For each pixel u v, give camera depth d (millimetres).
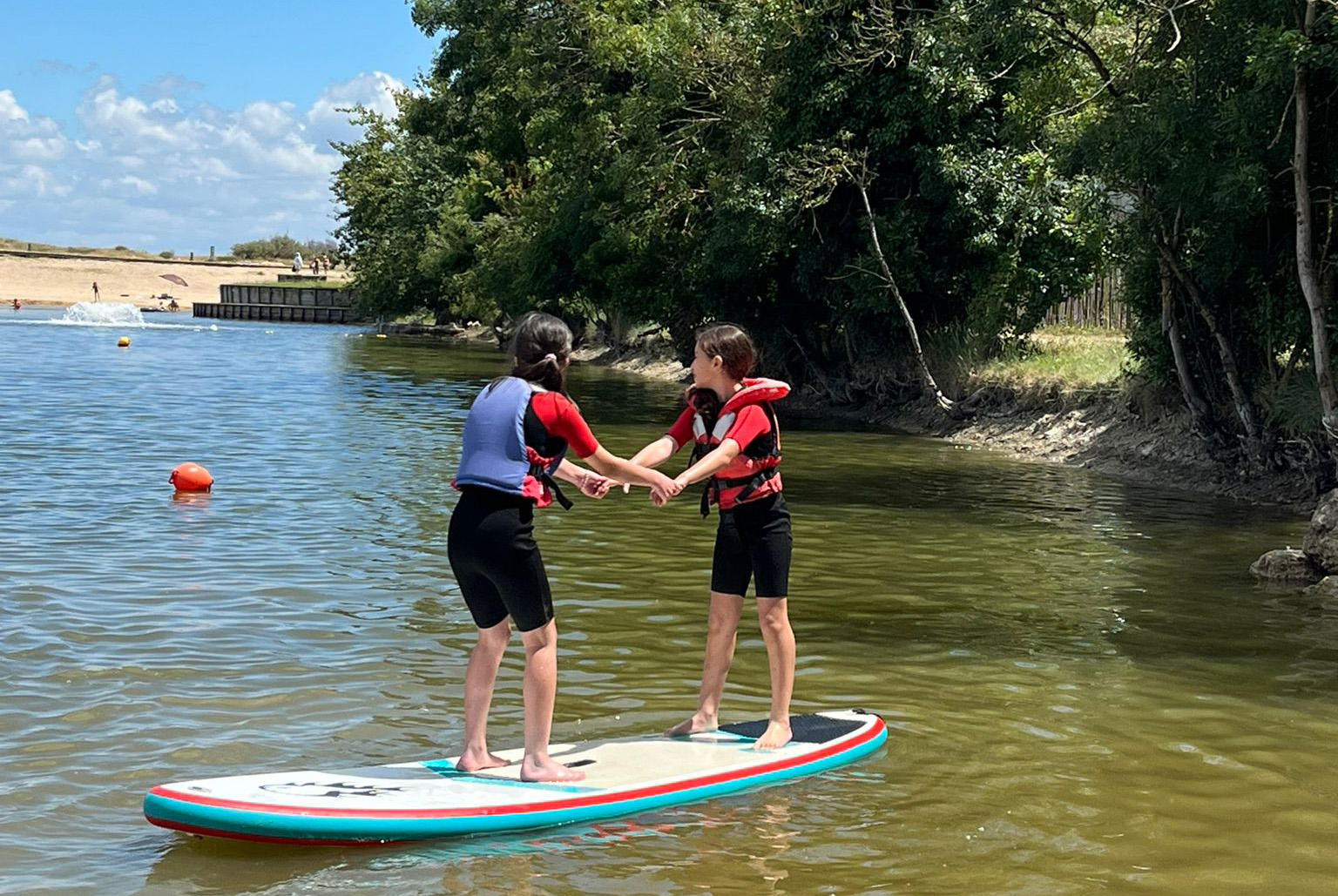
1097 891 4852
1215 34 13844
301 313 81938
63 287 97375
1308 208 12555
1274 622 9148
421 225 64750
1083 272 22953
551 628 5742
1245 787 5973
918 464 18531
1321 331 12570
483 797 5426
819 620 9086
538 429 5711
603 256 32125
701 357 6316
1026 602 9711
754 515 6242
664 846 5215
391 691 7129
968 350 23922
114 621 8469
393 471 16328
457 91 51562
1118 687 7535
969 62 21922
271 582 9766
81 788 5672
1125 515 13805
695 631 8602
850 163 23750
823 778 6000
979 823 5492
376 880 4867
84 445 18172
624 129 30625
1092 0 16156
